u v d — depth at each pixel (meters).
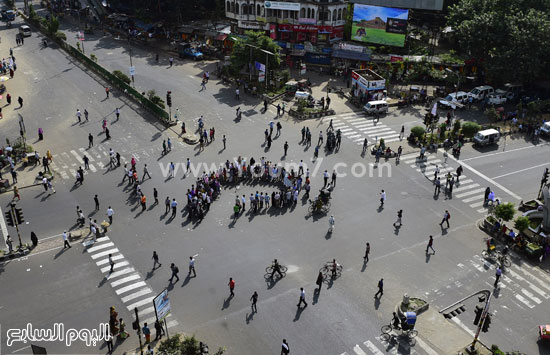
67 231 45.09
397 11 79.75
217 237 44.62
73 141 60.44
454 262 42.47
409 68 81.31
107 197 50.09
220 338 34.25
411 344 34.22
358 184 53.25
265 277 40.03
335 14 84.25
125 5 110.94
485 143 61.88
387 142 62.06
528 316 37.22
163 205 49.00
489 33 73.44
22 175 53.59
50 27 96.94
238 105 71.12
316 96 74.81
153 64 85.69
